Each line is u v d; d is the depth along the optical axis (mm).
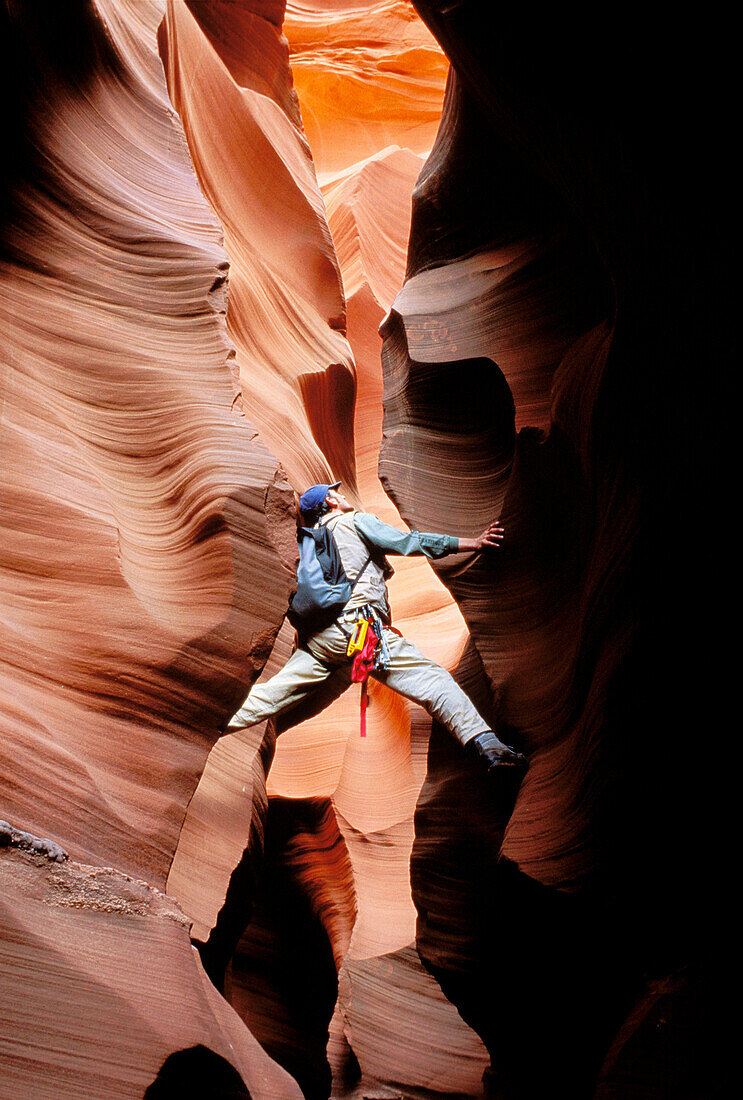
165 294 3678
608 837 3494
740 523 2773
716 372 2668
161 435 3447
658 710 3195
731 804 3152
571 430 3531
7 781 2514
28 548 3023
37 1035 2172
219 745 4355
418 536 4266
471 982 4691
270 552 3311
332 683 4395
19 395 3252
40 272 3500
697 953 3352
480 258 4633
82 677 2889
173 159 4121
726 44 2283
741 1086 3100
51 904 2367
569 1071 4273
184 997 2480
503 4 2727
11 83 3369
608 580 3260
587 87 2658
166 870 2758
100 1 3934
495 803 4633
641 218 2719
